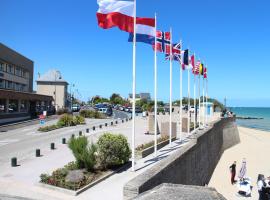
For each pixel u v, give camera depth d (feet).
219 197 18.24
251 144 188.14
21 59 236.63
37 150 78.84
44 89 328.49
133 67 61.16
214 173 110.83
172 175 52.24
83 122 166.91
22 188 52.75
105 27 61.26
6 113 172.24
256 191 88.48
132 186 36.88
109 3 61.05
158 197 18.24
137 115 262.67
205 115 159.22
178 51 92.79
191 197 17.94
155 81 72.69
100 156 63.21
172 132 110.52
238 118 504.84
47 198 48.14
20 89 238.89
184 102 276.62
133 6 61.87
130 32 62.28
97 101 568.00
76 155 61.21
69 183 52.90
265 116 596.29
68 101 364.38
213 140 122.21
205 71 159.63
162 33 78.02
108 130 136.05
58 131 134.62
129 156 68.39
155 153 74.64
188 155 66.33
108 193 50.08
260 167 121.90
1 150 88.38
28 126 153.58
